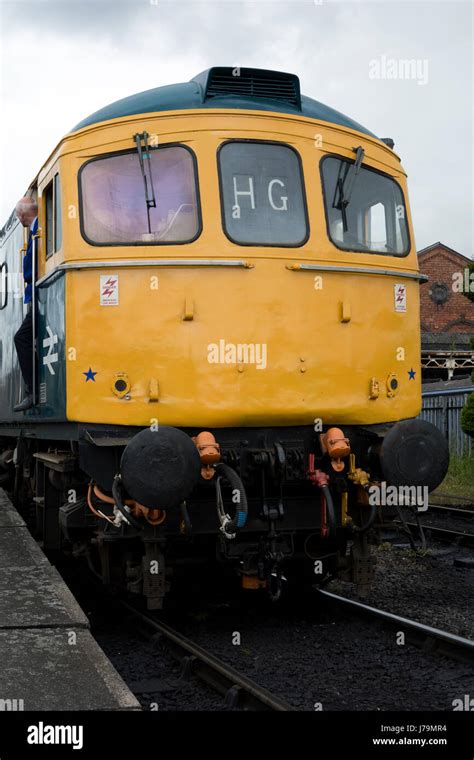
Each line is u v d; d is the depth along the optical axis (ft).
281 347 19.88
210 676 17.13
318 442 20.56
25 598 18.03
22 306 28.66
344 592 25.03
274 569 20.67
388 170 22.75
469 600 24.07
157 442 18.07
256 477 20.59
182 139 20.25
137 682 17.26
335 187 21.34
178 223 20.02
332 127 21.53
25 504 34.42
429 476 20.12
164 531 19.93
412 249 22.80
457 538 32.89
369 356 20.92
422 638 19.51
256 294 19.79
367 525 20.79
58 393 21.15
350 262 20.86
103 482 19.83
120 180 20.44
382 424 21.52
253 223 20.16
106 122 20.72
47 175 22.84
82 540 22.41
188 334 19.44
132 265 19.58
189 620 22.12
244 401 19.56
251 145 20.49
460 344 122.21
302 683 17.08
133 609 22.86
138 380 19.44
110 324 19.61
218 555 21.09
